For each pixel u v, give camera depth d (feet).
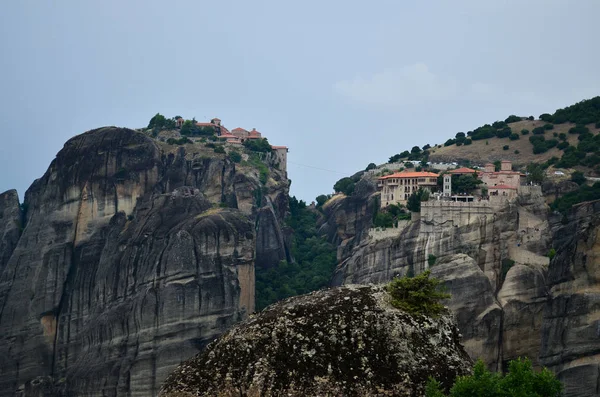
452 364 318.45
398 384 310.24
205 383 314.35
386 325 322.55
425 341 321.32
